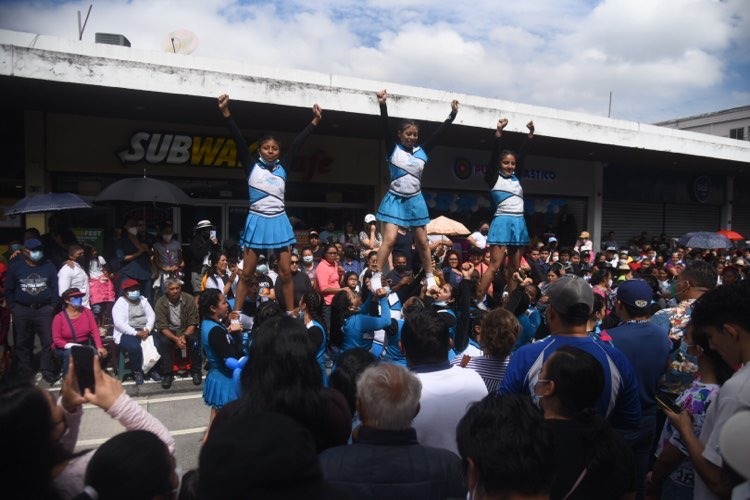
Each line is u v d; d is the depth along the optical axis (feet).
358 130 37.83
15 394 5.52
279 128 37.04
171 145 34.73
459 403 8.90
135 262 27.32
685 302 12.51
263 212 15.34
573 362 7.20
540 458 5.13
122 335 21.68
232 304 18.63
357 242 37.93
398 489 6.32
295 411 7.39
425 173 43.86
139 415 7.22
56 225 29.94
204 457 4.28
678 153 46.52
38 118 31.91
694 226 62.39
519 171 19.10
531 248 36.63
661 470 8.38
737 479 5.46
